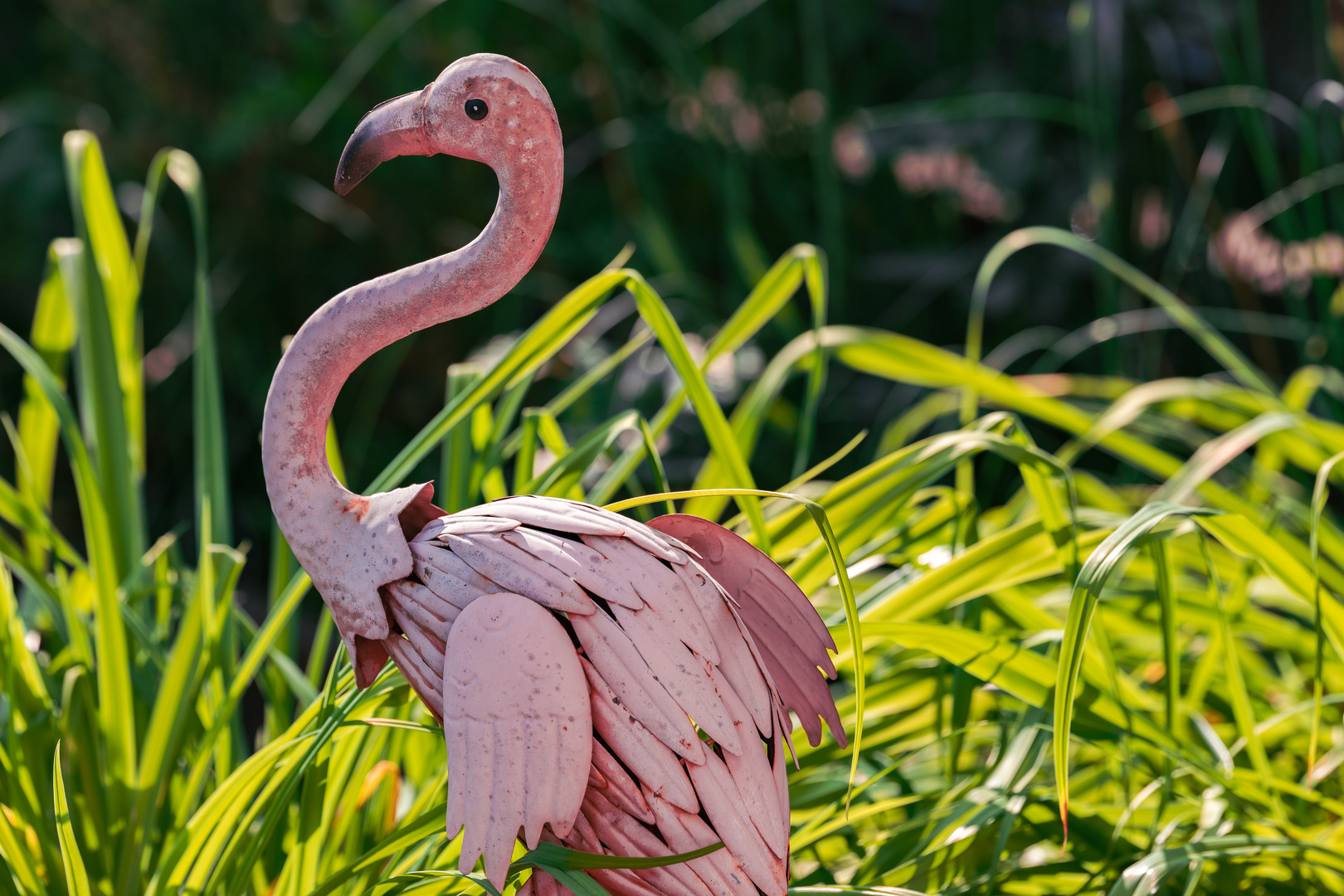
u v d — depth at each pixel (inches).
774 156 171.8
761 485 138.2
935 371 80.7
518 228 40.0
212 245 155.6
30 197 154.5
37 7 169.5
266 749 50.3
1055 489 75.0
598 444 63.9
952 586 60.1
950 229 173.9
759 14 168.6
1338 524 101.5
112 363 72.9
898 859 58.5
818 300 72.5
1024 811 59.1
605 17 159.3
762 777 38.6
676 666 37.3
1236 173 147.8
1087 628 47.2
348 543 40.2
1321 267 113.9
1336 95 106.7
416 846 55.7
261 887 58.9
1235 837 55.1
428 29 158.4
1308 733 74.5
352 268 159.9
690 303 141.3
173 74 155.0
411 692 53.4
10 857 52.5
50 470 81.0
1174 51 145.9
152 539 150.9
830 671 45.3
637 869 38.8
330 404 41.4
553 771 35.7
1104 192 125.6
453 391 70.8
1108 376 141.0
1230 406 93.1
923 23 180.4
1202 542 63.7
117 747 60.1
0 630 62.5
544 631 36.2
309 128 143.9
